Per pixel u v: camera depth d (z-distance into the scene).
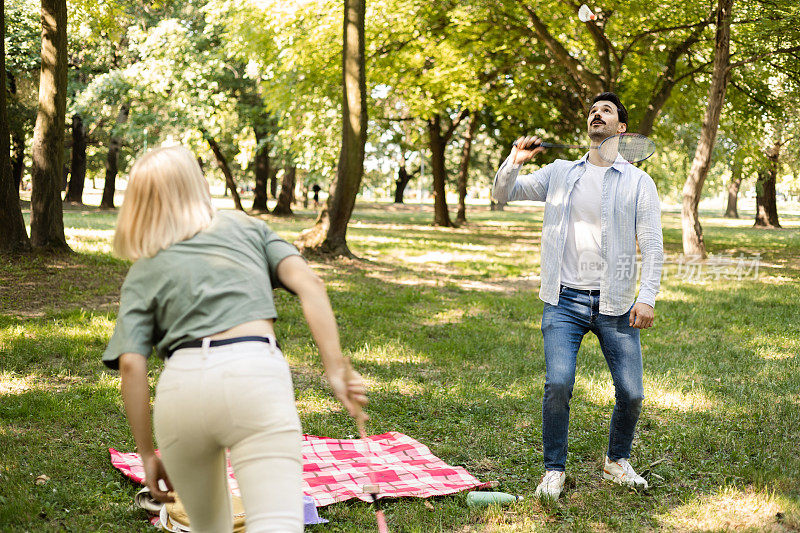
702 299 11.56
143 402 2.27
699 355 7.62
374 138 29.17
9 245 12.19
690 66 20.45
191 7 28.83
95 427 4.93
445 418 5.47
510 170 4.23
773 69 20.14
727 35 16.58
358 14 14.61
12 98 28.16
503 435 5.07
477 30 18.92
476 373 6.77
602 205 4.02
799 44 17.66
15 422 4.96
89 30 17.45
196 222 2.37
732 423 5.34
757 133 22.16
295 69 22.02
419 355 7.45
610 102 4.16
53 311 8.65
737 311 10.59
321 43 19.55
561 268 4.11
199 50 27.88
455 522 3.74
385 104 26.83
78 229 19.02
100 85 27.61
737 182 49.69
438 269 15.05
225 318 2.22
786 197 87.94
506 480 4.32
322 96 22.44
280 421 2.15
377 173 71.62
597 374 6.69
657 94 19.17
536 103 22.64
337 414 5.49
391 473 4.32
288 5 19.48
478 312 10.21
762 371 6.89
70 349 6.89
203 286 2.25
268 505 2.09
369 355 7.39
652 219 4.02
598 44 18.06
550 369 4.02
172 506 3.44
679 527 3.70
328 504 3.83
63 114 12.73
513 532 3.61
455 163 55.47
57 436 4.75
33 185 12.62
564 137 25.97
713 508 3.89
